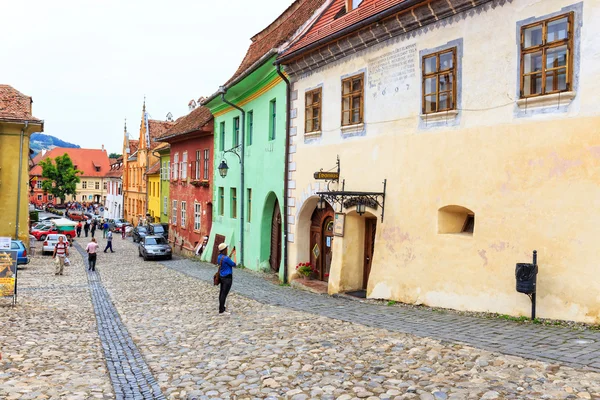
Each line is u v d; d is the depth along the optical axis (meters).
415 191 12.56
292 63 17.91
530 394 5.91
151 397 6.98
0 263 14.30
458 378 6.66
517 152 10.12
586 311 8.98
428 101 12.27
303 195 17.92
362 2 16.09
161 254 32.84
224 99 24.44
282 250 19.66
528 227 9.91
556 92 9.41
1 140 30.84
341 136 15.57
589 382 6.10
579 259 9.09
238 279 20.48
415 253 12.52
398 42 13.17
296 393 6.69
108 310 14.50
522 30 10.02
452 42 11.55
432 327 9.72
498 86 10.50
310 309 12.90
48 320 12.67
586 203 9.02
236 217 26.34
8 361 8.64
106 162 116.62
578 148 9.12
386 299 13.37
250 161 23.98
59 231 48.19
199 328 11.41
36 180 107.38
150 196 55.69
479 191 10.89
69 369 8.34
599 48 8.83
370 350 8.31
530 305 9.84
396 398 6.20
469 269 11.09
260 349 9.00
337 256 15.43
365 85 14.45
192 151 35.25
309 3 21.52
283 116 19.62
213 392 6.99
